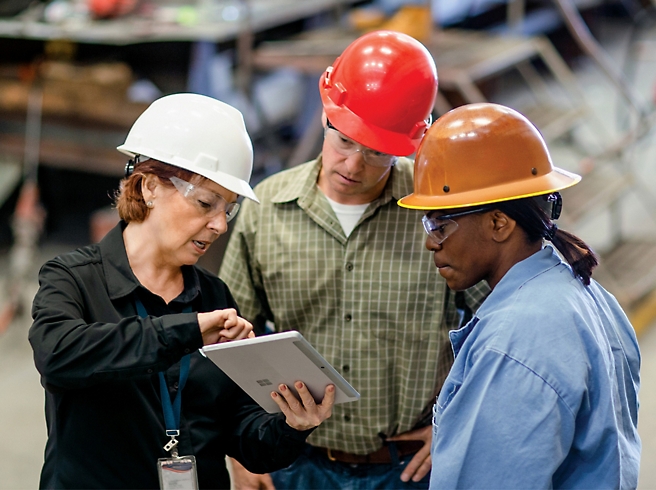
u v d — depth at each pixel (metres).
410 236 2.17
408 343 2.18
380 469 2.26
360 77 2.01
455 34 5.11
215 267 4.80
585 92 7.43
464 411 1.45
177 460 1.71
